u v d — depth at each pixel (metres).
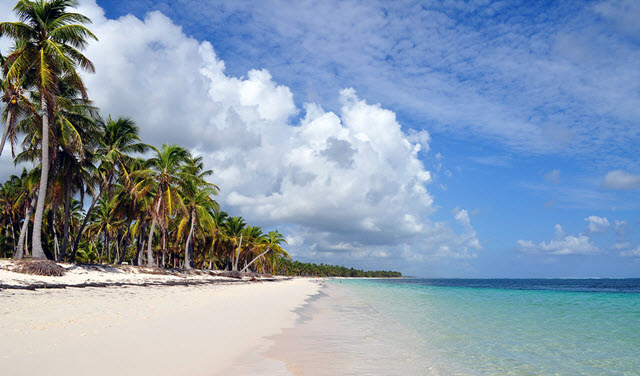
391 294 39.78
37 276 19.97
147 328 9.26
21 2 23.30
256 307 16.91
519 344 11.37
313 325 13.03
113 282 24.25
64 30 24.08
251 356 7.55
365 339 10.73
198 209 50.00
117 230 57.50
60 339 7.35
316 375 6.64
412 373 7.33
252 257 87.25
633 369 8.69
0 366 5.48
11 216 45.97
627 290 64.81
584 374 8.15
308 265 197.88
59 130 27.19
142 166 40.72
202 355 7.15
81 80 24.31
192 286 30.55
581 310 22.61
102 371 5.64
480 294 42.56
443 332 13.12
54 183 29.53
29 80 25.81
